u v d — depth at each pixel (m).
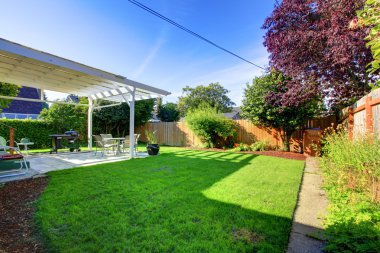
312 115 8.09
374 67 1.82
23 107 18.09
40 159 7.19
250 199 3.25
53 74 6.31
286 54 6.14
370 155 2.90
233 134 10.52
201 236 2.20
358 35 4.43
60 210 2.84
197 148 11.05
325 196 3.46
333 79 6.17
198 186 3.93
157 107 21.69
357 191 3.13
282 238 2.17
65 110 11.38
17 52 4.38
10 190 3.71
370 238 1.84
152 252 1.95
